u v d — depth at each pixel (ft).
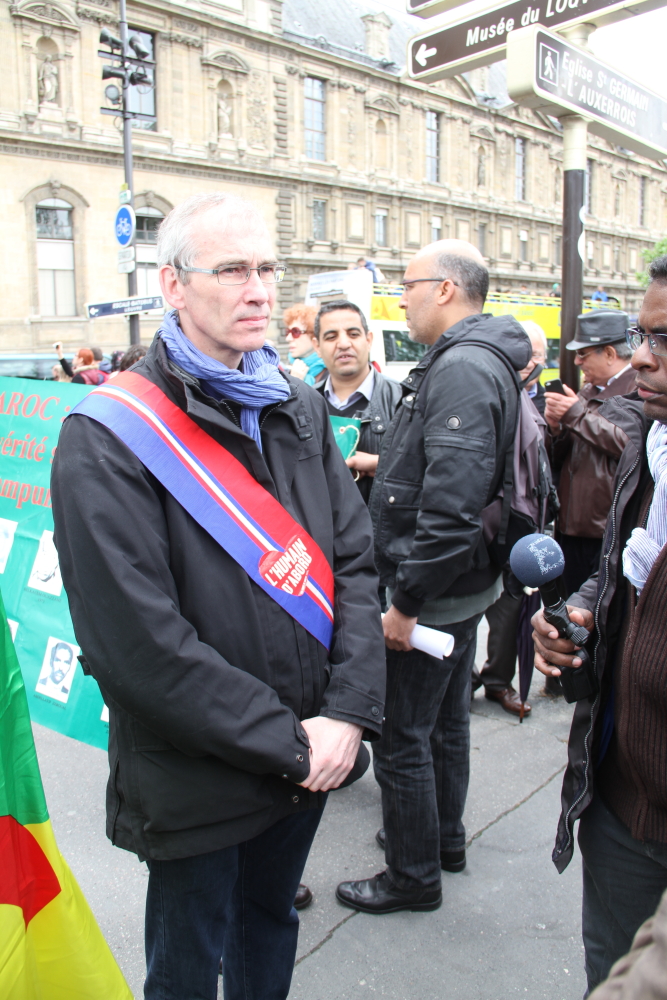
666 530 4.66
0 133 77.61
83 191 84.53
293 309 17.84
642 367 4.62
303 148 104.58
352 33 112.78
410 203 120.26
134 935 7.70
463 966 7.18
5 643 4.60
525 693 9.29
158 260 5.11
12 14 76.74
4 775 4.44
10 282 80.64
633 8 9.68
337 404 11.25
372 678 5.32
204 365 4.92
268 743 4.61
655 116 12.67
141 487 4.65
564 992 6.87
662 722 4.65
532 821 9.48
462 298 7.63
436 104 122.62
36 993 4.43
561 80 10.03
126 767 4.84
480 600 7.61
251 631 4.91
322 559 5.40
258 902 5.75
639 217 179.93
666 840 4.74
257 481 5.18
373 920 7.80
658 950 2.21
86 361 34.68
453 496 6.56
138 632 4.37
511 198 140.26
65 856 8.91
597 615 5.09
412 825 7.65
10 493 9.05
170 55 88.84
